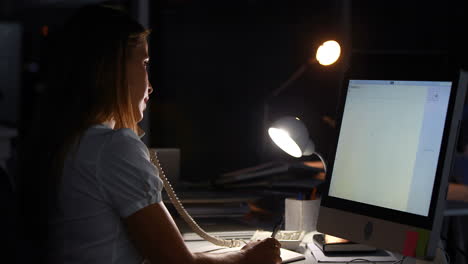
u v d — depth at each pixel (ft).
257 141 10.18
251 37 10.35
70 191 3.92
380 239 4.81
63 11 16.89
